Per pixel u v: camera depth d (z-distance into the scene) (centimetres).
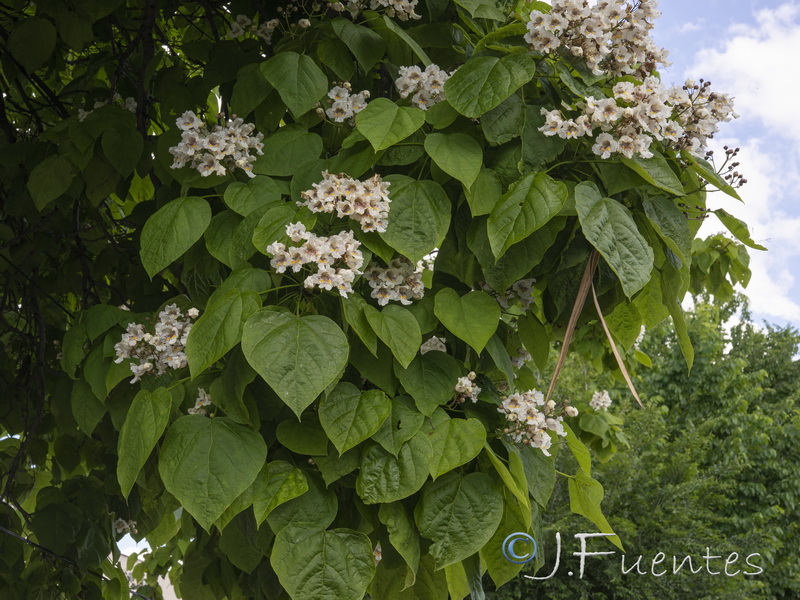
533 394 204
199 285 221
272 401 196
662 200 208
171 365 194
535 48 201
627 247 183
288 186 211
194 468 174
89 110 289
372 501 181
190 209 198
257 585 242
